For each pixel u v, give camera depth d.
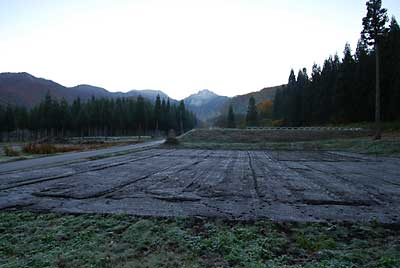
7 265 3.85
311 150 28.42
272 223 5.53
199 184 9.77
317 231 5.14
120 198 7.61
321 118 62.97
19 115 69.25
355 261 3.99
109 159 19.22
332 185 9.70
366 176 11.84
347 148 27.69
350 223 5.55
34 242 4.66
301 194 8.18
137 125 77.12
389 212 6.32
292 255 4.24
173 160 18.75
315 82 69.38
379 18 27.52
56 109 67.69
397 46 44.59
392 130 35.62
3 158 18.89
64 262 3.92
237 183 10.02
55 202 7.15
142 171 13.11
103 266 3.82
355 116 52.25
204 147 32.75
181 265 3.87
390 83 44.34
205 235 4.99
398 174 12.44
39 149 25.02
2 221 5.71
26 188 8.91
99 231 5.17
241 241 4.66
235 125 93.50
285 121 75.38
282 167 15.12
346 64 56.28
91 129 72.12
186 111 109.38
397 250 4.35
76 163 16.44
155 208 6.60
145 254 4.24
